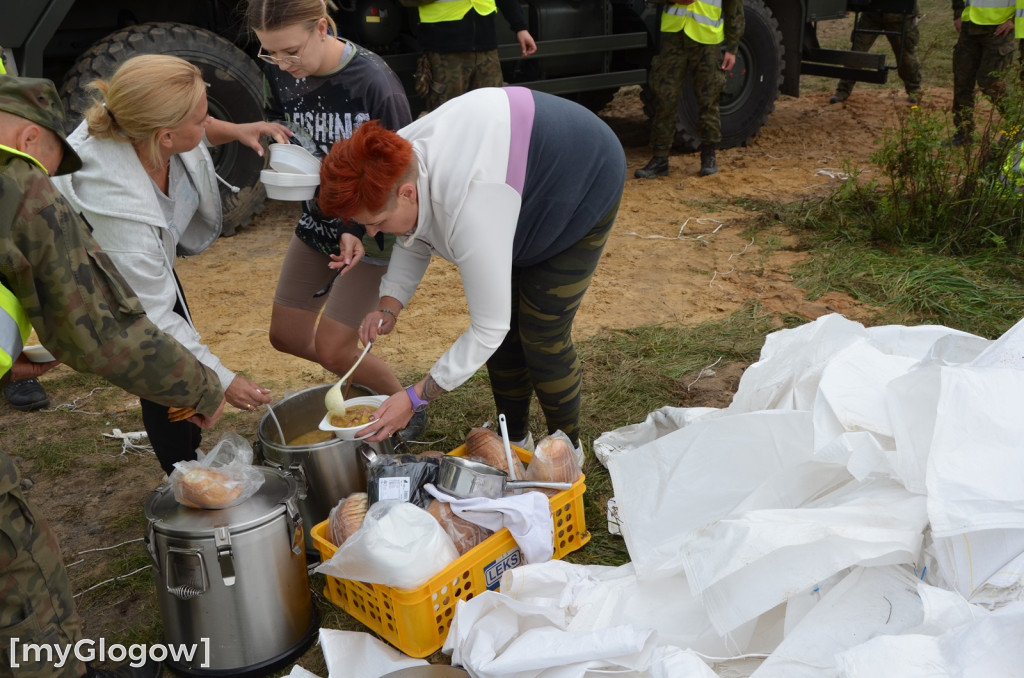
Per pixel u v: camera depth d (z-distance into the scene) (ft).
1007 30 21.58
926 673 5.53
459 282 17.42
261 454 9.14
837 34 43.55
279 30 8.30
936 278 15.11
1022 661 5.51
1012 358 7.63
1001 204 16.58
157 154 7.41
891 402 7.54
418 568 7.23
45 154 6.15
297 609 7.84
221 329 15.35
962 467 6.66
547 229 7.95
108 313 6.11
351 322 10.07
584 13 22.44
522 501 8.09
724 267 16.87
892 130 19.20
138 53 16.81
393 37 20.24
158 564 7.38
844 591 6.75
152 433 9.50
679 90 22.04
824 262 16.49
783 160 24.29
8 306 5.71
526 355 9.26
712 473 8.70
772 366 10.03
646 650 6.60
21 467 11.46
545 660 6.60
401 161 6.68
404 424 8.02
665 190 21.90
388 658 7.40
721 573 6.81
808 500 7.91
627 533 8.54
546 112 7.64
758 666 6.71
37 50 15.58
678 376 12.76
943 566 6.56
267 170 9.05
